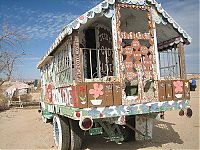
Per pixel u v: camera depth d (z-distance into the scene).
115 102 5.95
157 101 6.52
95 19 7.25
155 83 6.59
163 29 7.52
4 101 24.33
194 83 23.94
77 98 5.59
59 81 8.27
